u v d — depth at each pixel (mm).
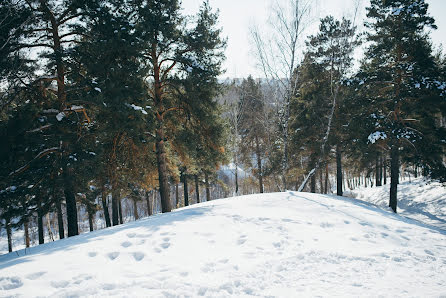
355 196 29172
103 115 10633
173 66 13438
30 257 5789
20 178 9766
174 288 4195
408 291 4188
